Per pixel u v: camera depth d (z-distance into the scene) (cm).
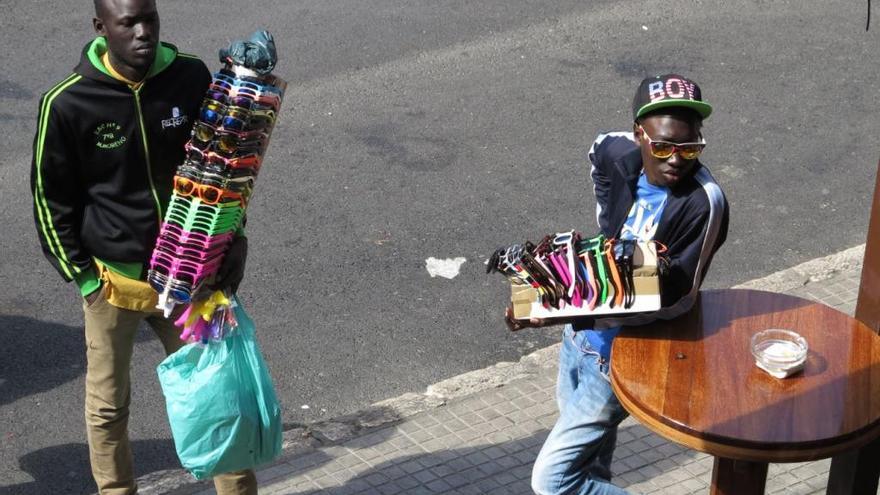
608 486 398
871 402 322
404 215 730
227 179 384
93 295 411
